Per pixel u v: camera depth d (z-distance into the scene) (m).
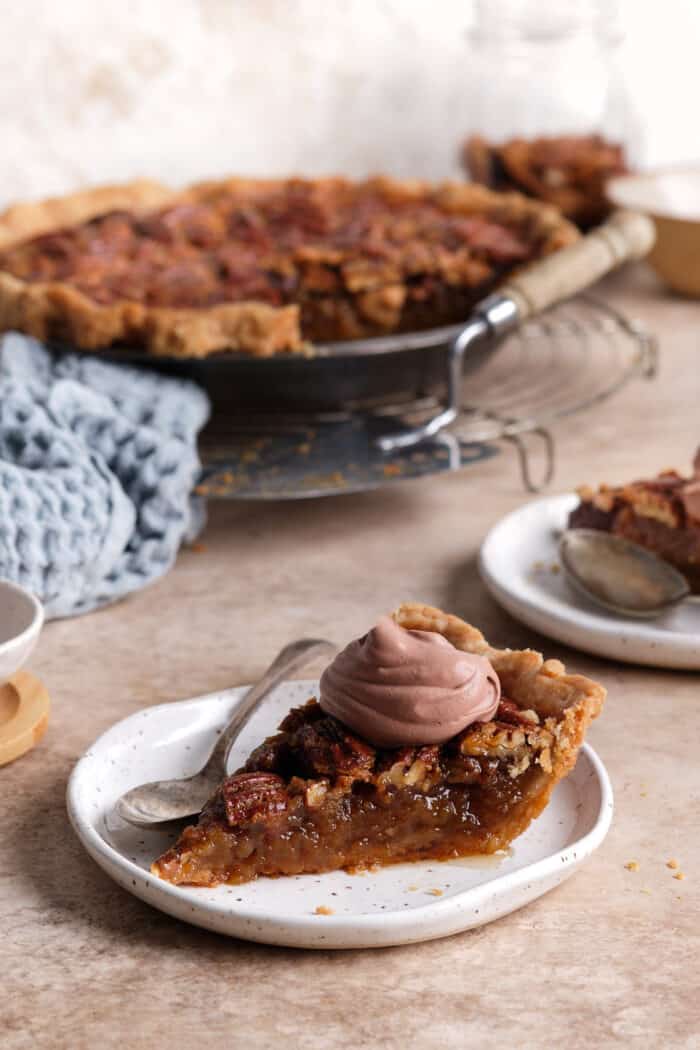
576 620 0.79
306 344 0.93
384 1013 0.62
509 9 1.27
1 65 1.15
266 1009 0.62
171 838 0.68
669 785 0.72
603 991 0.63
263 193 1.18
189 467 0.86
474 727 0.68
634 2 1.48
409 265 1.02
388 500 0.95
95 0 1.17
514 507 0.94
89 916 0.66
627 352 1.14
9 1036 0.62
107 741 0.72
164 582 0.87
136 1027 0.62
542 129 1.26
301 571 0.88
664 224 1.23
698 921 0.66
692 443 1.00
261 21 1.25
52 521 0.80
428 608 0.73
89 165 1.21
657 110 1.53
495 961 0.64
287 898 0.66
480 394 1.04
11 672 0.72
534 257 1.04
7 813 0.71
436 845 0.68
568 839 0.68
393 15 1.30
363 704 0.68
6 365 0.90
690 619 0.81
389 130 1.34
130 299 0.97
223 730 0.73
